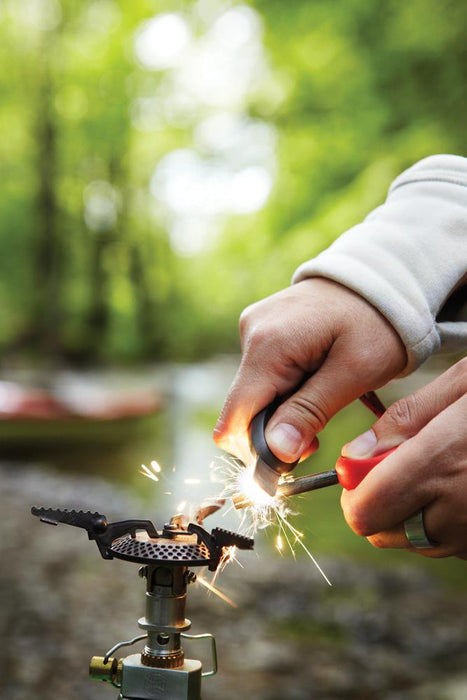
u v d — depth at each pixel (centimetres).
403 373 130
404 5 966
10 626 389
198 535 99
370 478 108
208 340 3566
